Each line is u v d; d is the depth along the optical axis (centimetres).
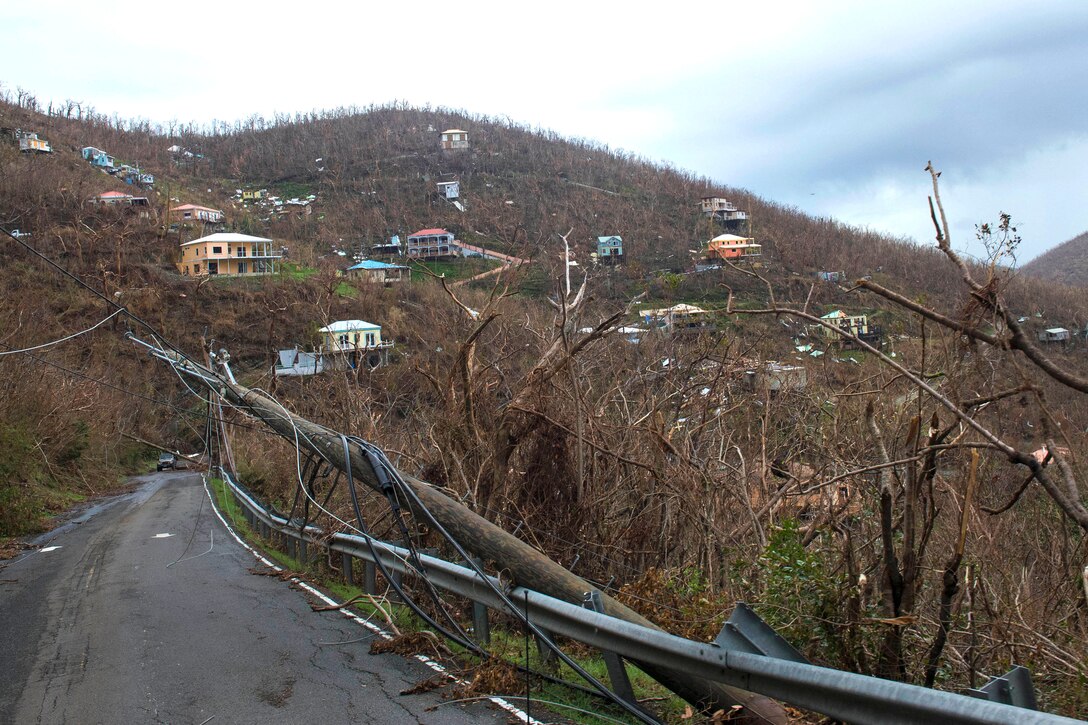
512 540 748
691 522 1042
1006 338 488
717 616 702
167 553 1448
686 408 1199
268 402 1027
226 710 577
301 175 10112
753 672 423
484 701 580
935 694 330
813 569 577
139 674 677
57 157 8219
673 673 552
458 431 1150
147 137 11888
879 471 643
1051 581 773
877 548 704
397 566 862
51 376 3066
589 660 734
